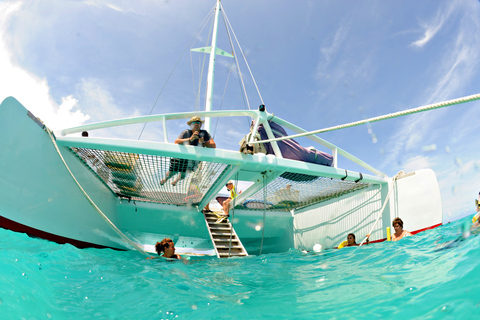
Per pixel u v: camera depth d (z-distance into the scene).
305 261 3.87
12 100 3.12
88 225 4.86
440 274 1.92
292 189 6.36
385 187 5.79
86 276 2.40
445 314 1.26
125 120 4.50
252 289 2.29
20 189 3.24
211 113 4.92
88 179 4.85
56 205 3.92
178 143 4.62
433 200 4.95
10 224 3.13
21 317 1.29
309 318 1.51
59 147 4.00
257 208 7.69
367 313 1.47
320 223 7.14
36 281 1.91
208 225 6.59
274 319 1.51
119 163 4.80
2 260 2.08
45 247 3.20
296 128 5.55
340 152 5.61
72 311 1.60
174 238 7.73
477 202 3.33
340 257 3.80
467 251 2.30
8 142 3.06
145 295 1.95
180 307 1.72
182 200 6.73
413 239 4.12
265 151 5.43
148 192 6.19
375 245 4.46
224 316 1.56
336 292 1.99
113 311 1.64
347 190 6.49
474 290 1.41
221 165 4.96
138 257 4.46
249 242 8.53
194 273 3.11
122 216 6.64
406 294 1.66
